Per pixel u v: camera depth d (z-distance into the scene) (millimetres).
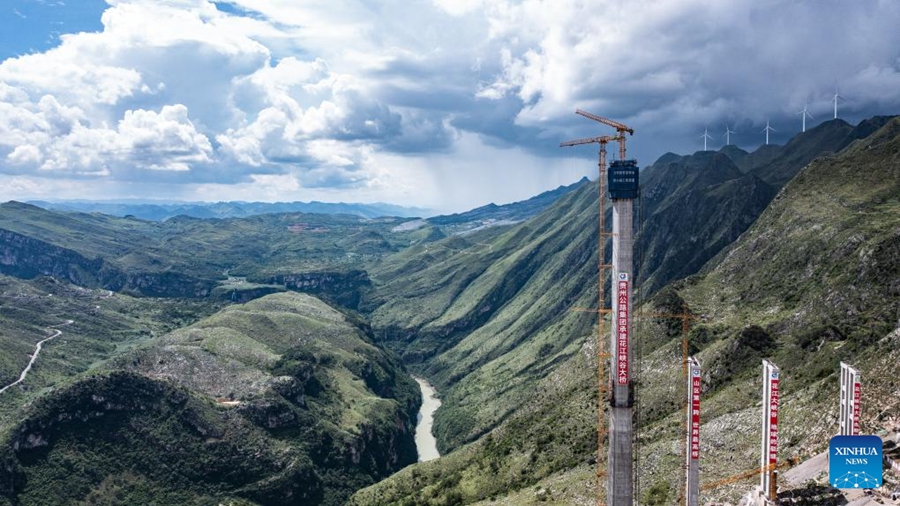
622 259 134125
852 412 122438
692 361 119938
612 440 136000
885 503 103188
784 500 111562
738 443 161500
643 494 155125
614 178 133125
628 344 134750
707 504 130750
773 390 114500
